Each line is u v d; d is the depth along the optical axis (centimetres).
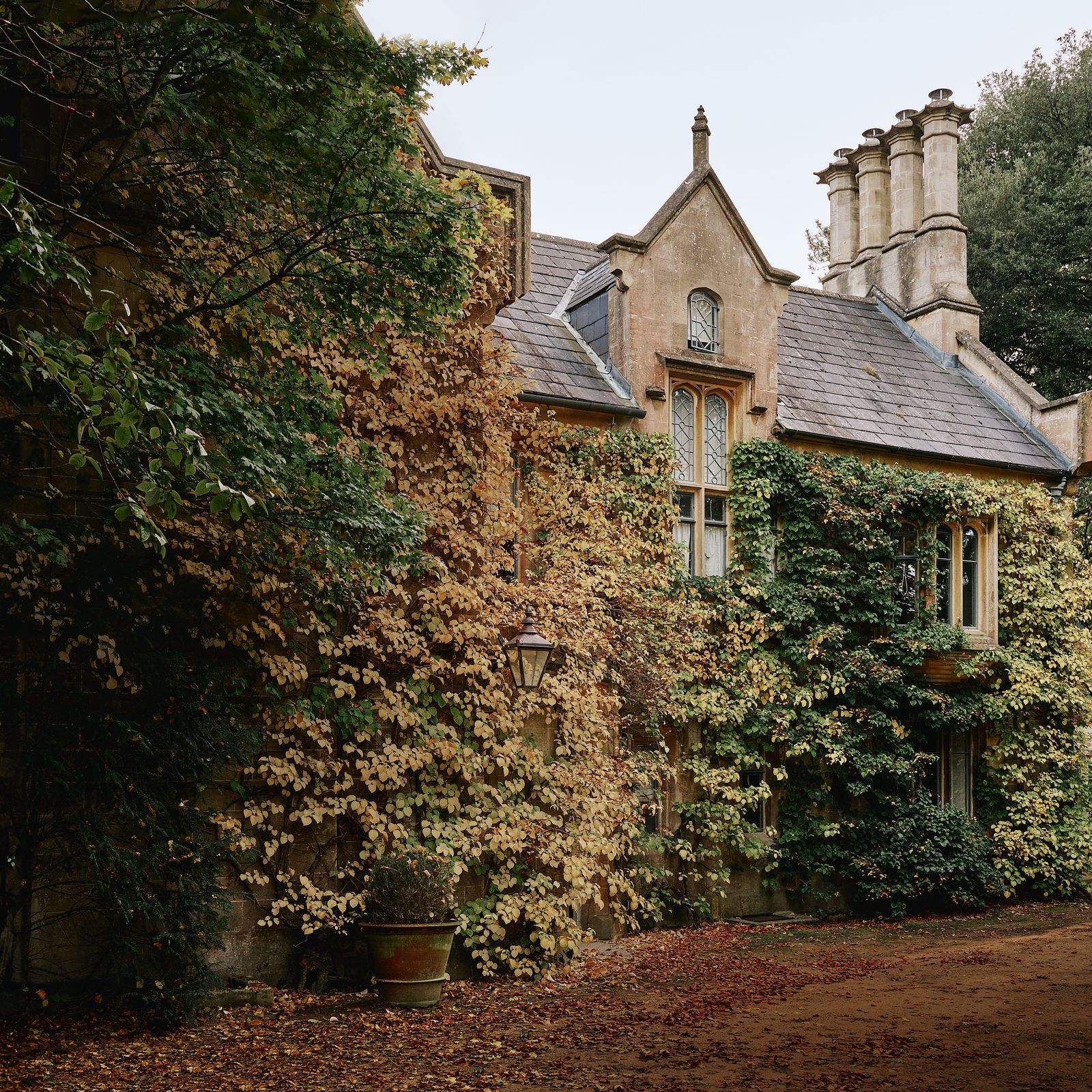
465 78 773
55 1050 716
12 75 827
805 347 1853
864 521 1575
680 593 1428
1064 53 3020
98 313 546
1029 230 2703
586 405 1423
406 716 980
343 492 774
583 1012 858
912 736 1614
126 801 784
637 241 1505
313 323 829
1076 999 895
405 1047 739
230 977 884
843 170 2342
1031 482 1820
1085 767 1777
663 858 1404
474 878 1020
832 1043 741
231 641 898
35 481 841
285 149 750
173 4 715
